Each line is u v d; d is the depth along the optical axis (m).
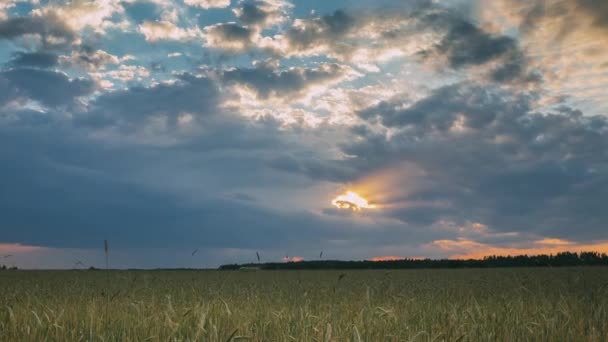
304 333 8.09
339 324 8.73
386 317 9.57
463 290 19.44
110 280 26.39
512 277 29.94
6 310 10.52
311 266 77.31
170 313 9.69
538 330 8.91
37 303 12.71
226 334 8.01
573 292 16.95
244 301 14.34
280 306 13.03
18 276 36.25
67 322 9.16
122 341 7.68
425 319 9.83
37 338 7.95
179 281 26.62
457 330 8.60
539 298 14.70
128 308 11.68
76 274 41.19
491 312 10.45
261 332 8.35
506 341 8.24
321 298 15.84
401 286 20.92
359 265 78.50
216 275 37.38
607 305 11.82
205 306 11.11
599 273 33.28
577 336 8.51
